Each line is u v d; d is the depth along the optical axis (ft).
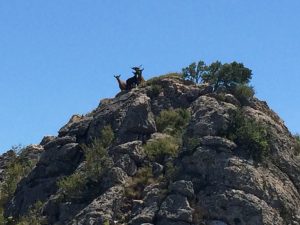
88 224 176.04
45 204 197.06
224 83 209.05
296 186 187.73
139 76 228.63
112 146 200.03
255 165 182.60
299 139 208.23
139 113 204.54
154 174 187.52
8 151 250.78
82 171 197.47
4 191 221.66
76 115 233.76
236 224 169.99
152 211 173.99
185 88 216.13
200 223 170.19
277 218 173.27
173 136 201.16
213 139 183.52
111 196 181.27
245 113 196.44
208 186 176.55
